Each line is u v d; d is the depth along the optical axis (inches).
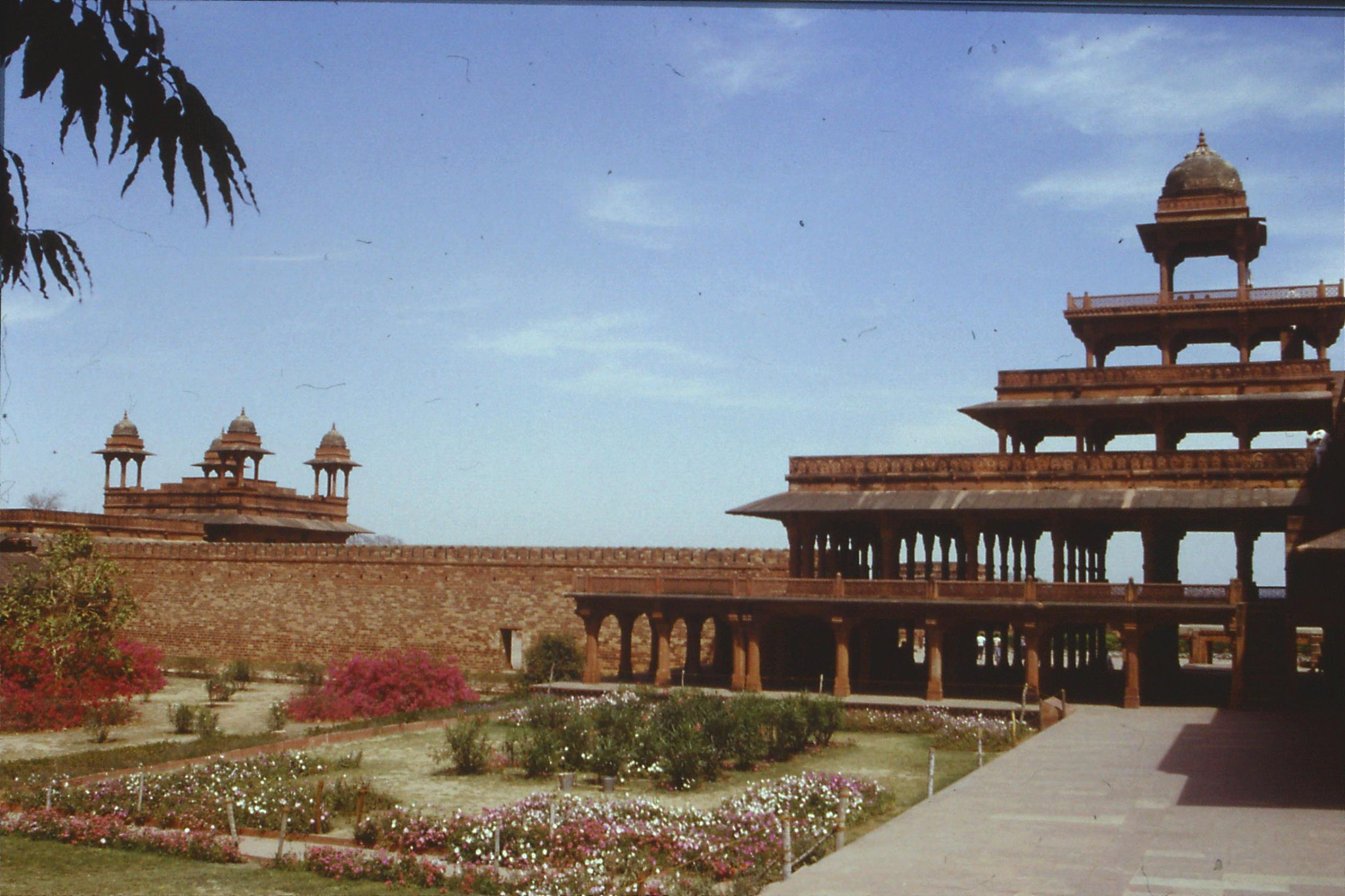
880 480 1952.5
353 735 1549.0
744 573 2272.4
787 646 2039.9
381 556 2556.6
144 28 212.8
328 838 932.0
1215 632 2691.9
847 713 1674.5
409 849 883.4
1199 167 2014.0
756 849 826.8
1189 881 677.3
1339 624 1592.0
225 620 2684.5
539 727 1523.1
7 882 800.9
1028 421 2007.9
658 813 950.4
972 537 1841.8
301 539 3351.4
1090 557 2338.8
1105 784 1026.7
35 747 1494.8
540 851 858.8
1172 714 1573.6
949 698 1780.3
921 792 1131.9
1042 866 724.7
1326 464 1705.2
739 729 1298.0
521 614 2425.0
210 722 1610.5
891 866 739.4
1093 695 1813.5
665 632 1951.3
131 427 3378.4
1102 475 1838.1
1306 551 1091.3
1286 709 1601.9
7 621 1804.9
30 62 205.2
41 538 2657.5
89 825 942.4
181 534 3048.7
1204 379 1903.3
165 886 791.7
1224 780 1037.8
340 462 3489.2
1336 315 1919.3
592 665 2003.0
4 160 204.4
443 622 2484.0
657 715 1398.9
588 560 2389.3
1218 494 1753.2
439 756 1321.4
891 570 1899.6
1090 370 1957.4
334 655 2561.5
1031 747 1279.5
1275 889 653.9
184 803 1007.6
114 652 1836.9
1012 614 1736.0
